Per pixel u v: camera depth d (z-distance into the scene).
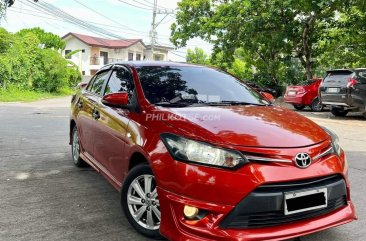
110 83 4.71
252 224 2.83
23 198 4.38
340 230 3.62
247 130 3.13
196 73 4.51
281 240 2.97
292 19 18.31
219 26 20.11
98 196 4.49
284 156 2.90
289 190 2.86
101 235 3.44
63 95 26.27
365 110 12.66
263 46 21.58
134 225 3.49
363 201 4.42
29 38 24.78
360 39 17.92
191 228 2.86
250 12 19.05
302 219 2.97
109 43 52.22
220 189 2.80
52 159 6.30
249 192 2.77
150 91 3.94
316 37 18.92
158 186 3.08
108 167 4.26
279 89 23.31
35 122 10.85
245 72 26.59
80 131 5.36
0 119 11.43
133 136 3.55
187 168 2.91
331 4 16.44
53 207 4.11
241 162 2.83
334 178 3.12
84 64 48.41
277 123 3.39
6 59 22.47
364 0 15.61
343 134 9.53
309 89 16.08
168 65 4.57
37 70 24.73
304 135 3.21
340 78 12.79
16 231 3.48
